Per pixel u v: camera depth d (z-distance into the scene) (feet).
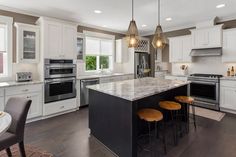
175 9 12.57
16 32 12.41
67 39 13.67
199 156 7.52
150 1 10.96
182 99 9.94
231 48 14.43
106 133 8.36
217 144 8.59
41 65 12.54
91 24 17.07
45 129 10.48
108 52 20.06
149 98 9.81
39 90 12.09
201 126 11.09
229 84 13.87
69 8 12.30
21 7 12.06
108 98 8.15
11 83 11.17
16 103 6.84
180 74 18.42
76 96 14.66
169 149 8.16
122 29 19.35
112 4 11.47
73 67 14.17
